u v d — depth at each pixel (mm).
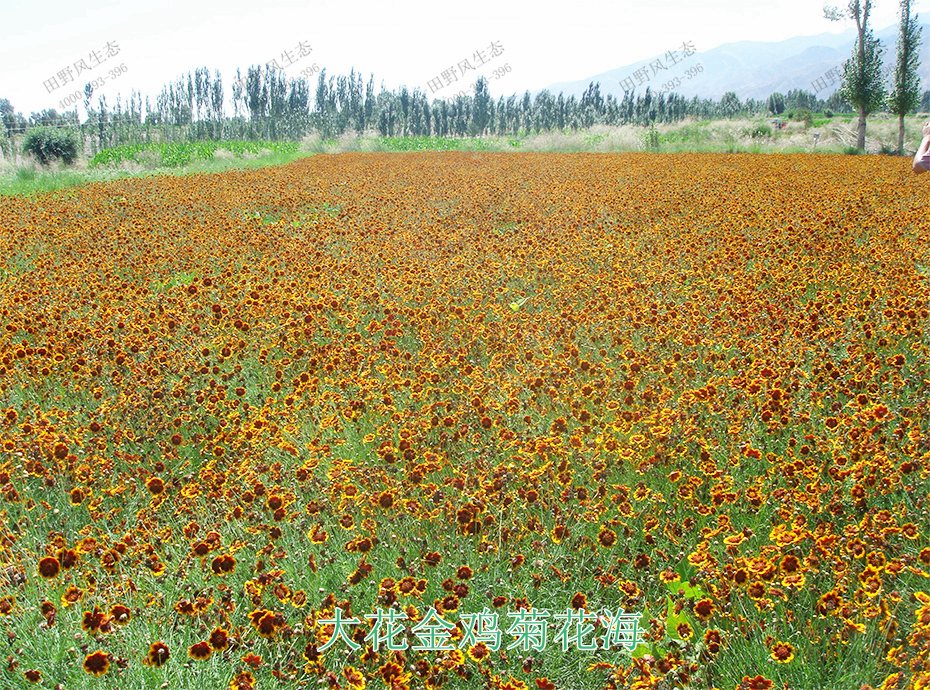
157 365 5668
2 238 11062
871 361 4836
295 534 3436
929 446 3574
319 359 5621
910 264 7902
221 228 12016
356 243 10633
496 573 3088
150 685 2590
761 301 6562
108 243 10766
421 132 60875
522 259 8898
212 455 4340
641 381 5145
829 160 24406
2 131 30297
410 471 3688
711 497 3477
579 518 3328
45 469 3930
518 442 3988
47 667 2645
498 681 2504
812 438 3895
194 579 3127
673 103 71500
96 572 3092
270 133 54844
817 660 2613
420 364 5395
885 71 32750
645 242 10062
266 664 2707
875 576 2619
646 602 2885
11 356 5504
